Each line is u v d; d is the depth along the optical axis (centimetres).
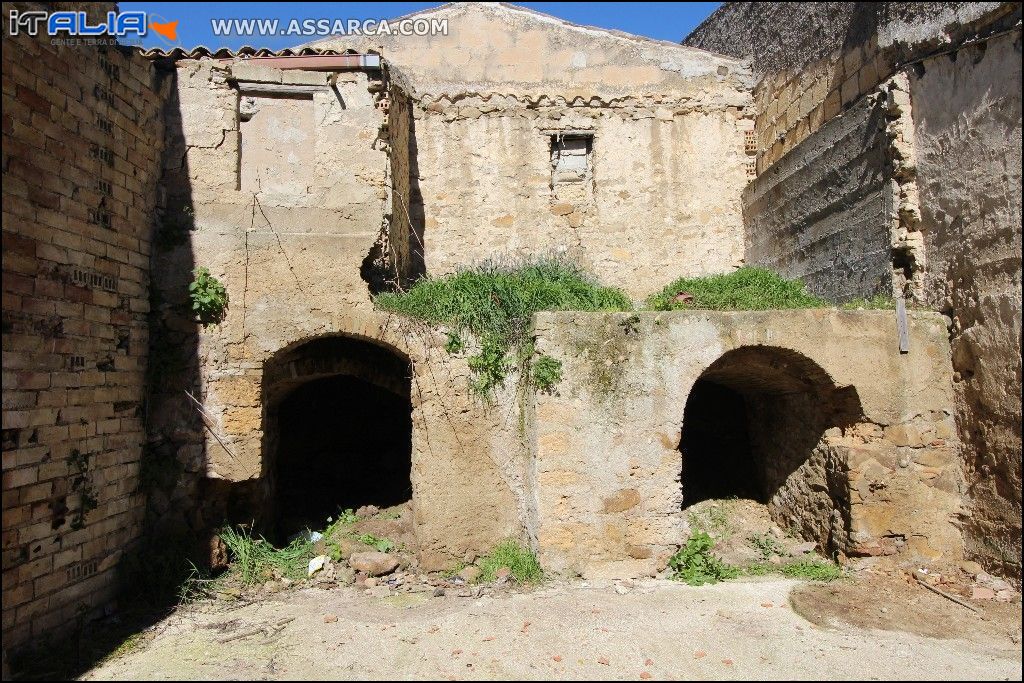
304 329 801
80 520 630
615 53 1216
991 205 714
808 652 579
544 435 748
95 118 669
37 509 576
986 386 731
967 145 745
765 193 1156
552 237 1166
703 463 1080
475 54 1184
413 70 1165
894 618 650
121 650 593
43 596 581
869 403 774
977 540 750
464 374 809
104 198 681
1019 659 567
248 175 838
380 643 603
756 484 991
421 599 714
